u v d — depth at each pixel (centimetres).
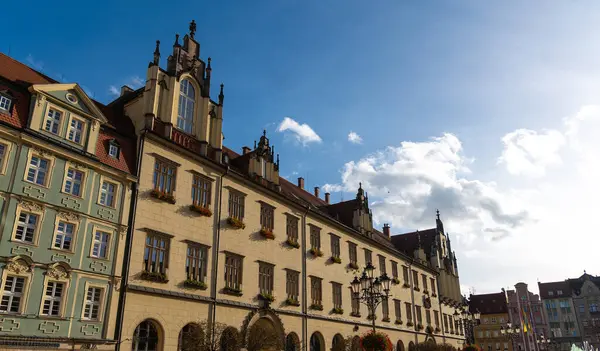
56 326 2625
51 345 2578
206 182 3894
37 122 2830
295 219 4906
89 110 3158
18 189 2631
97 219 2991
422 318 7300
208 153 4016
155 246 3325
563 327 13988
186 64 4038
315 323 4769
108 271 2970
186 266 3512
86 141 3078
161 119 3669
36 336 2519
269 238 4416
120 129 3478
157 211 3394
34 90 2852
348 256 5734
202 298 3538
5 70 3023
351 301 5541
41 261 2639
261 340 3759
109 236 3048
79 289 2792
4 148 2648
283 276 4503
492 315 12369
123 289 3016
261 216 4416
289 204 4838
